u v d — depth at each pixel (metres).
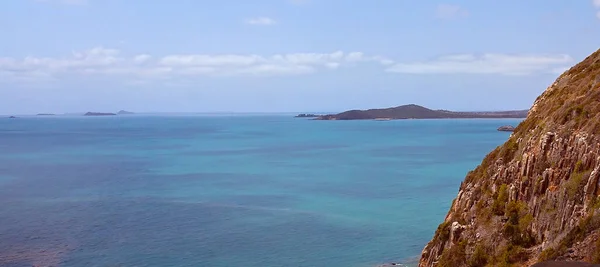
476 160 151.00
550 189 28.62
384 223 71.25
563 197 27.16
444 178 114.69
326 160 157.50
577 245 23.94
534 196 29.61
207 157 166.75
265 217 75.06
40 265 51.94
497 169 35.56
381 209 80.75
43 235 63.78
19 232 65.19
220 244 60.47
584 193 25.80
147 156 169.88
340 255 56.56
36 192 96.25
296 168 136.38
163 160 157.00
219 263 53.44
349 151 188.75
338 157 166.50
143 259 54.38
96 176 119.44
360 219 73.62
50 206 82.56
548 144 30.53
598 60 36.31
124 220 72.44
